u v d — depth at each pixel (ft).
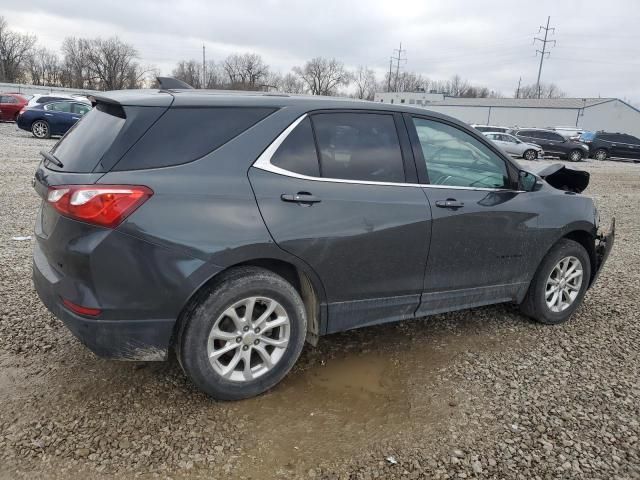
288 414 9.68
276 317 10.04
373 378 11.12
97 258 8.39
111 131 9.05
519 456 8.82
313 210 9.86
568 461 8.76
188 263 8.81
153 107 9.14
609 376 11.68
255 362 10.19
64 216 8.59
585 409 10.28
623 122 211.41
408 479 8.18
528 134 93.81
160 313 8.89
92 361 11.11
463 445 9.03
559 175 16.30
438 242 11.52
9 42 252.42
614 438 9.42
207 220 8.91
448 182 11.94
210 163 9.21
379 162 10.94
